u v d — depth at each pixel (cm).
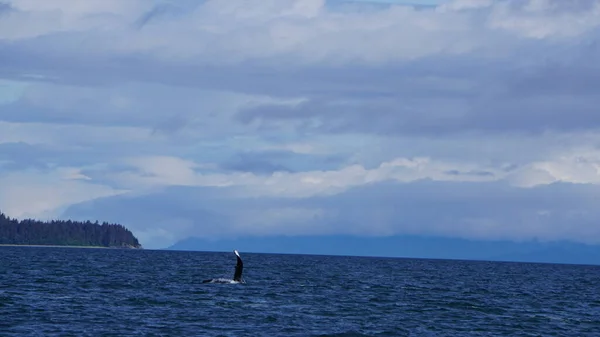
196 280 13625
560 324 8212
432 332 7162
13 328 6450
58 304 8294
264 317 7725
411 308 9325
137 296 9594
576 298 12888
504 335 7162
